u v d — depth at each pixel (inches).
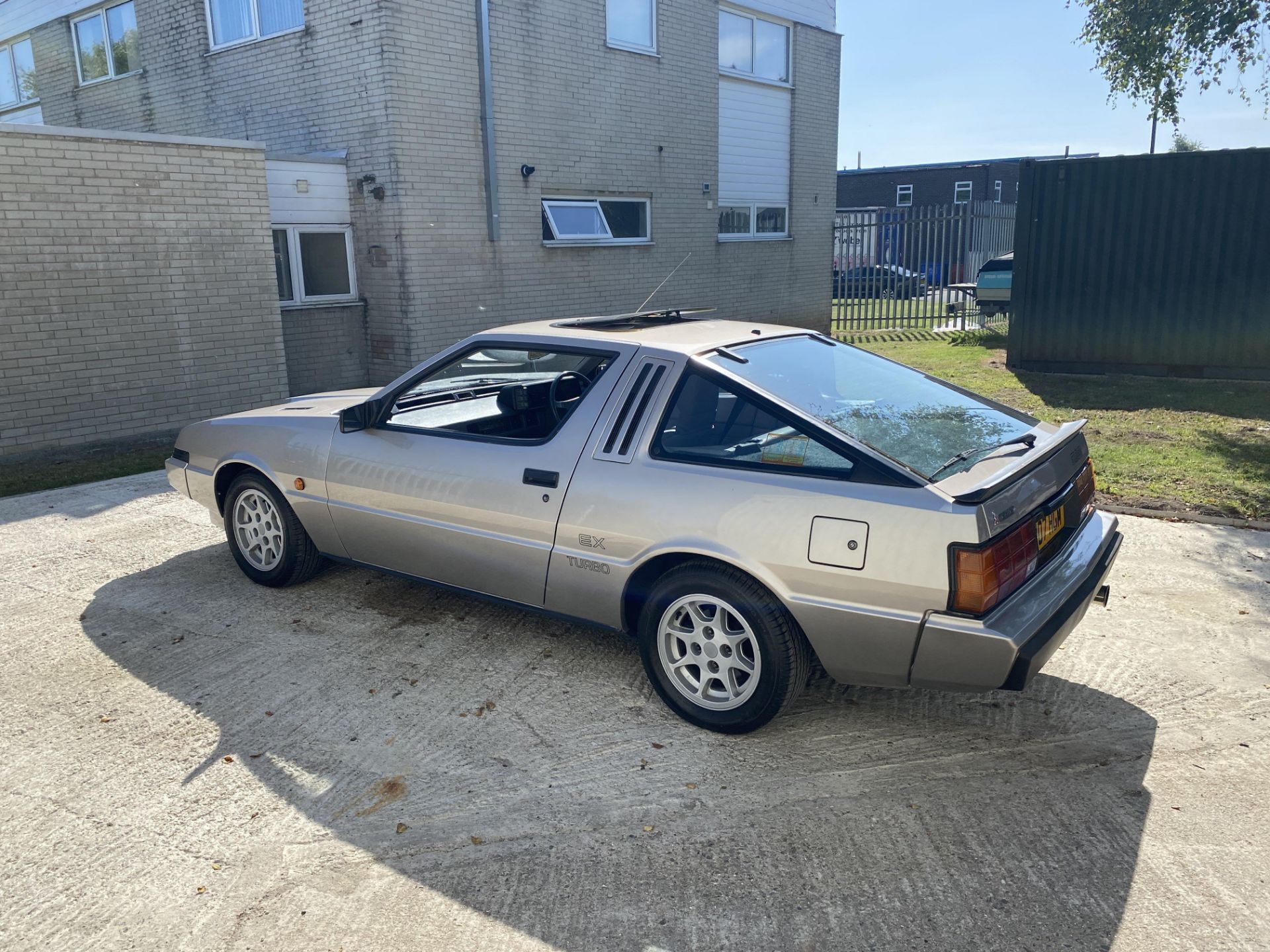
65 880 109.2
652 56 536.4
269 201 388.8
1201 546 217.5
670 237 573.3
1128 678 156.2
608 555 143.1
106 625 181.9
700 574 134.2
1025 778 128.2
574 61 491.2
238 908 104.3
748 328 168.4
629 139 532.4
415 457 166.6
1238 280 422.3
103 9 557.6
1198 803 122.0
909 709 148.1
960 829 117.3
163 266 351.6
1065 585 129.3
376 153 426.6
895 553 118.6
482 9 439.5
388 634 177.0
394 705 149.8
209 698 152.6
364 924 101.8
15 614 188.2
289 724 144.3
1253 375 429.1
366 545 178.5
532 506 150.7
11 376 316.8
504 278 475.8
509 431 176.6
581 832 117.4
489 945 98.5
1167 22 514.3
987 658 115.7
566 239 503.2
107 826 119.3
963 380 446.0
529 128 474.0
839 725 143.3
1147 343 445.1
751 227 646.5
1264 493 251.4
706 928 100.7
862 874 109.1
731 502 131.0
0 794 126.5
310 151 455.5
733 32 605.0
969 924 100.8
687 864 111.3
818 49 674.8
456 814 121.2
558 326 167.6
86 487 284.4
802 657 132.1
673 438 139.9
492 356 167.5
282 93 459.8
